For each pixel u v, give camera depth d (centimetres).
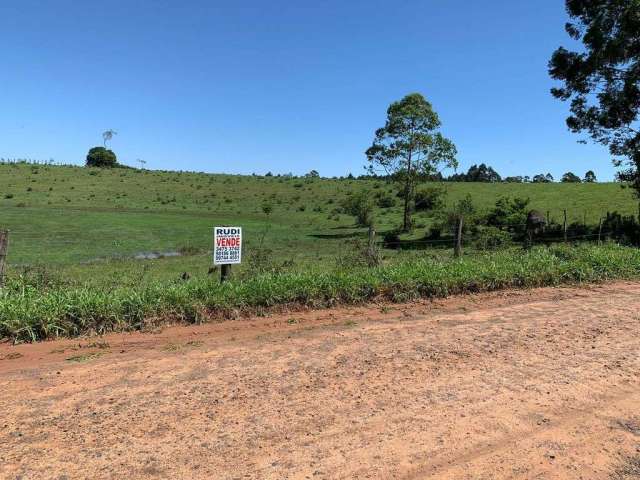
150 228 3828
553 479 328
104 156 10844
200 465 333
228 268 855
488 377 502
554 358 564
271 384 475
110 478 317
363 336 642
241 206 6962
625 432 393
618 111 2336
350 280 847
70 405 423
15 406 420
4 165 9150
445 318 743
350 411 418
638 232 2098
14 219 4097
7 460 336
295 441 367
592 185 5578
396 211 5191
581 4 2300
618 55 2195
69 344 599
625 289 992
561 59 2445
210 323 702
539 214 2683
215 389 461
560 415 420
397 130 3584
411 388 470
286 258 1952
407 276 888
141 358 548
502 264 1052
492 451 360
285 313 762
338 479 321
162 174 9756
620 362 553
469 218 2902
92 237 3120
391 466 337
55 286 832
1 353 562
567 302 866
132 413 409
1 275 756
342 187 8238
